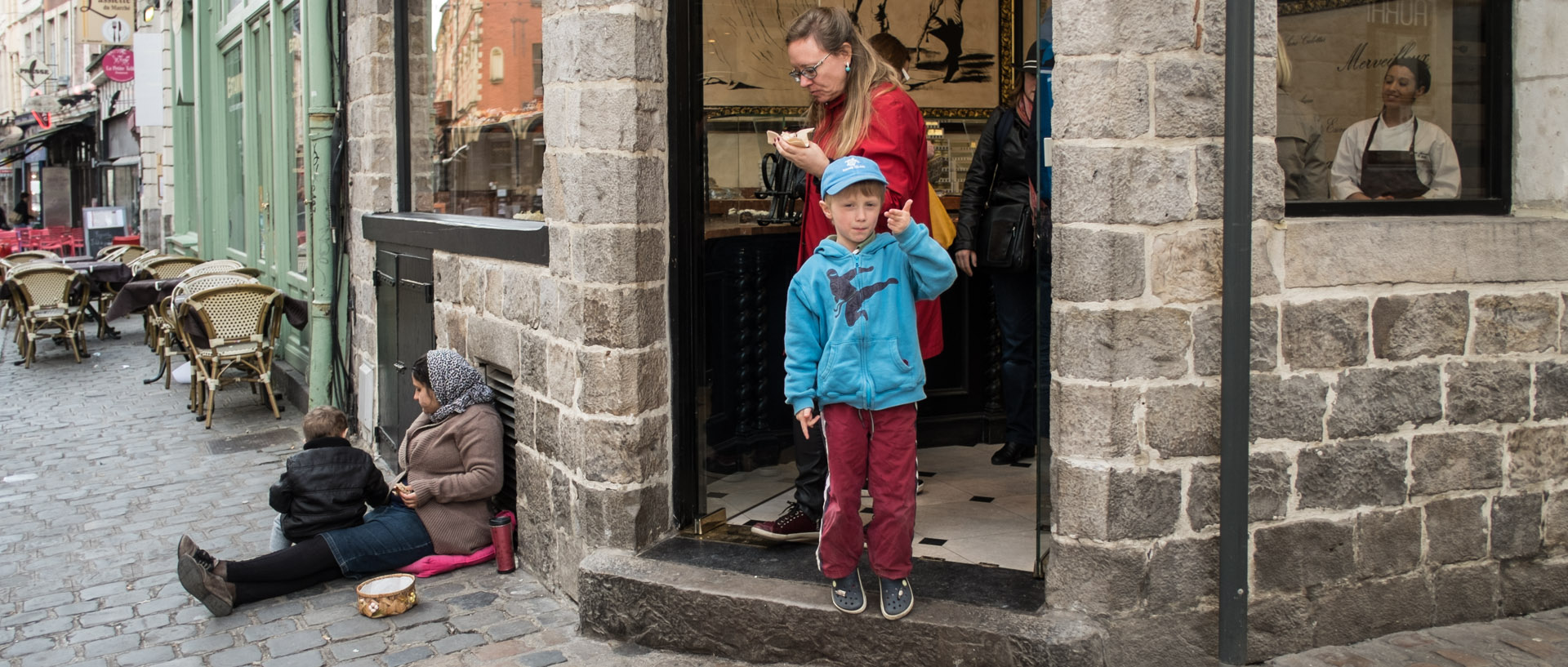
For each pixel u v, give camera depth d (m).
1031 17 6.00
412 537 4.66
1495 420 3.64
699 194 4.18
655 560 3.96
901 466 3.28
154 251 14.63
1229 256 3.15
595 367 4.02
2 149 31.73
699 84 4.14
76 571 4.89
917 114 3.74
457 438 4.73
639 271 3.99
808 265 3.27
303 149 8.64
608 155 3.94
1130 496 3.20
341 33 7.01
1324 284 3.36
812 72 3.62
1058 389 3.26
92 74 24.41
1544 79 3.76
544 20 4.20
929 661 3.33
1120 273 3.12
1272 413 3.34
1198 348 3.20
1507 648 3.48
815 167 3.47
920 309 3.85
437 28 6.35
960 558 3.86
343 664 3.80
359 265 6.89
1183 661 3.30
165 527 5.57
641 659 3.73
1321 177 3.64
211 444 7.45
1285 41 3.56
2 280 13.30
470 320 5.13
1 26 36.31
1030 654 3.19
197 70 13.08
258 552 5.18
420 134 6.57
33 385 10.02
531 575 4.62
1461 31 3.80
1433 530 3.60
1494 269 3.59
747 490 4.89
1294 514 3.40
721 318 5.03
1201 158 3.14
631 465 4.03
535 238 4.38
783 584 3.69
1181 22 3.08
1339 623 3.50
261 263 10.41
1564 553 3.79
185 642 4.05
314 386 7.38
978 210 4.81
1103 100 3.08
